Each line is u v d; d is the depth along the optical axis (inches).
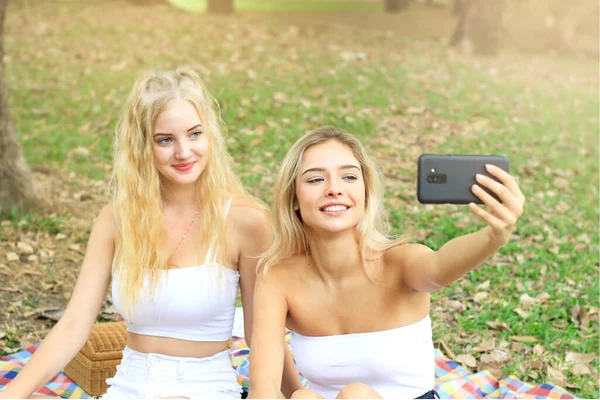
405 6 786.8
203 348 121.9
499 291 210.2
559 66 525.3
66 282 207.2
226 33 507.5
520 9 615.8
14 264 213.3
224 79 406.9
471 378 161.3
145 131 119.6
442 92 414.3
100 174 291.3
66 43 466.9
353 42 508.7
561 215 277.3
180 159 117.9
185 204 123.4
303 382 151.9
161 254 121.4
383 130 347.3
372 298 113.2
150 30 504.7
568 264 230.2
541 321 192.9
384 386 114.3
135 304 119.6
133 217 120.3
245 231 123.2
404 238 113.7
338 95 390.3
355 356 112.9
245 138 323.3
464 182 99.4
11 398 109.2
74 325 119.5
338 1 887.7
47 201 251.8
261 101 372.5
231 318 124.9
